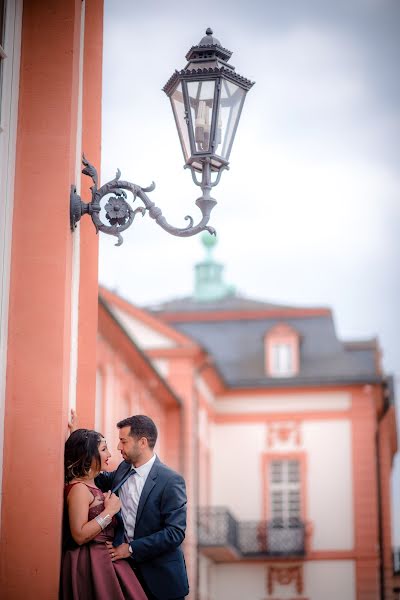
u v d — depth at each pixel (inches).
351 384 1680.6
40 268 280.1
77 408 335.6
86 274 344.2
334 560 1620.3
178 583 284.4
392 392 1870.1
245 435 1690.5
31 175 285.4
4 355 273.9
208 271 2452.0
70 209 286.4
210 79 298.8
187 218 294.0
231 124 300.8
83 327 340.5
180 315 1915.6
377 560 1615.4
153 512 286.4
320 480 1657.2
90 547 271.7
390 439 1962.4
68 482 277.3
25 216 283.0
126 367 1284.4
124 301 1585.9
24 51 293.1
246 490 1668.3
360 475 1651.1
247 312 1878.7
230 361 1803.6
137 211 288.5
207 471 1635.1
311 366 1764.3
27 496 267.6
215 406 1705.2
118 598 268.1
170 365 1542.8
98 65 355.9
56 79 291.4
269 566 1622.8
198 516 1502.2
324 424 1678.2
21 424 271.6
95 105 353.4
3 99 285.9
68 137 287.7
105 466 281.0
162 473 290.0
